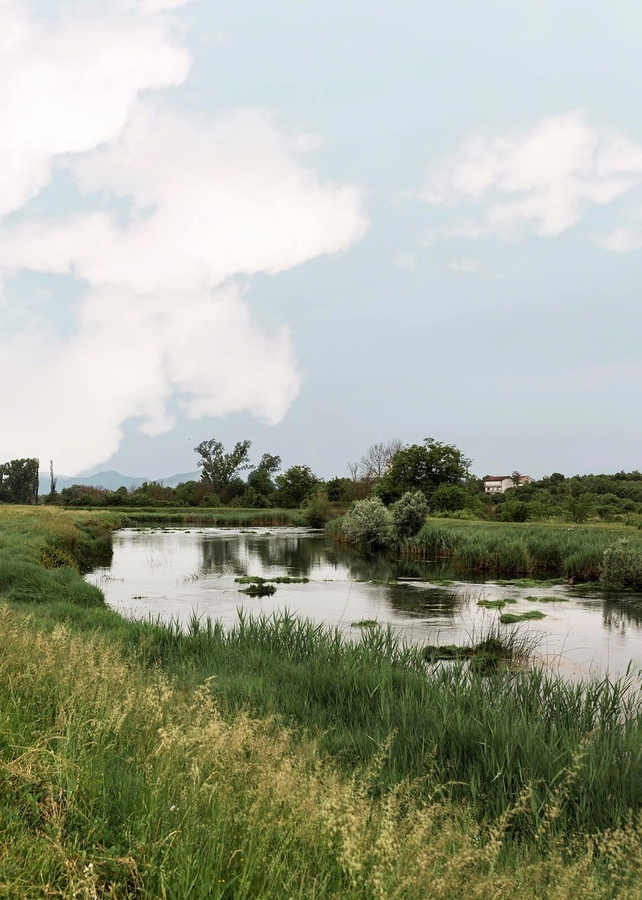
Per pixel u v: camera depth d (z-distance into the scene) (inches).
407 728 324.8
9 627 327.6
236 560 1531.7
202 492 5137.8
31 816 150.9
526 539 1342.3
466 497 2711.6
